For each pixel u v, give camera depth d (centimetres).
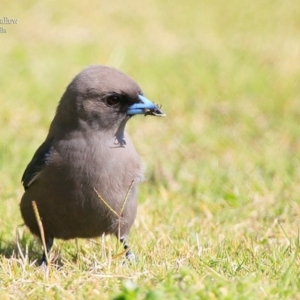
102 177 984
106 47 2447
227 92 2030
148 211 1239
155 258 968
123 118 1009
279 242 1066
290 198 1326
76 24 2691
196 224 1183
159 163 1482
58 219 1010
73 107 1000
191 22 2833
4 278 896
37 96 1967
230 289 798
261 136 1744
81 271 909
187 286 815
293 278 855
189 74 2195
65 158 985
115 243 1038
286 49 2489
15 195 1318
